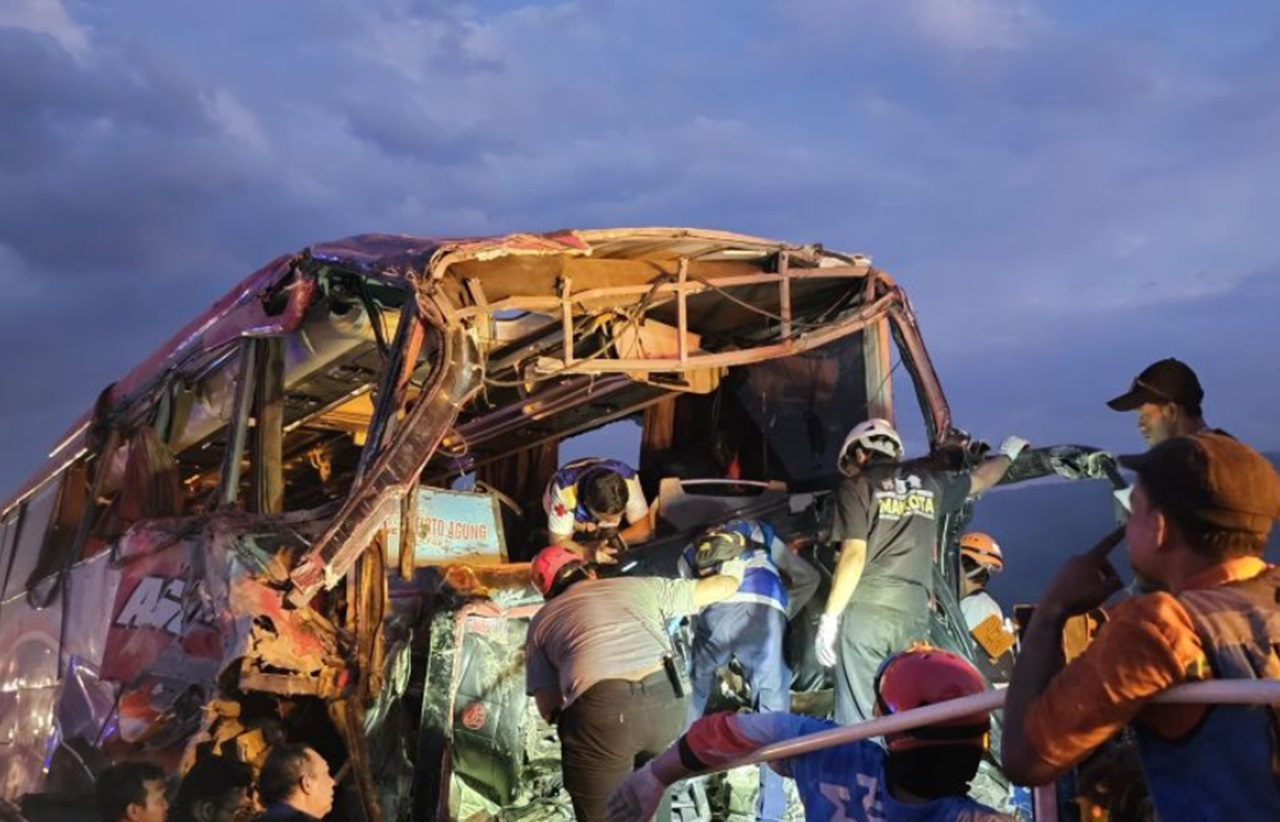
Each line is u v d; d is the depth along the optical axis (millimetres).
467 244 5609
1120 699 1848
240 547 5461
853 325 6918
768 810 5629
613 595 5016
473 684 5781
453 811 5629
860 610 5871
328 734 5477
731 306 7176
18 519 9617
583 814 4766
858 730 2459
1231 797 1800
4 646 8828
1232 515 1937
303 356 6863
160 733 5691
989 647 6840
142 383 7852
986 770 5879
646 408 8555
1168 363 4148
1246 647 1829
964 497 6238
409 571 5902
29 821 6684
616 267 6312
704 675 6059
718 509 6828
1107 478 6473
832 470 7426
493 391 8031
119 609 6469
